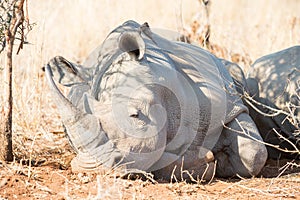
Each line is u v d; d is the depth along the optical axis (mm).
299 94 22172
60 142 23438
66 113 17875
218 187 19344
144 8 43500
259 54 32781
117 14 38031
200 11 34250
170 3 43812
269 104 22812
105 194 17281
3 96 22719
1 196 17859
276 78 22922
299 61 22953
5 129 20297
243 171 20609
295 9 46438
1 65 24812
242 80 22375
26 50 29719
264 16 44156
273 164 22594
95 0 39062
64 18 37844
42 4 37625
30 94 26297
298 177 20484
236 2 47844
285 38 34094
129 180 18562
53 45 34469
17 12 19938
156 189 18375
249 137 20562
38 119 24516
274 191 19031
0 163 20203
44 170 19734
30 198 17797
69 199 17453
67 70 19016
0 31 20422
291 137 22422
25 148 21922
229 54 30875
